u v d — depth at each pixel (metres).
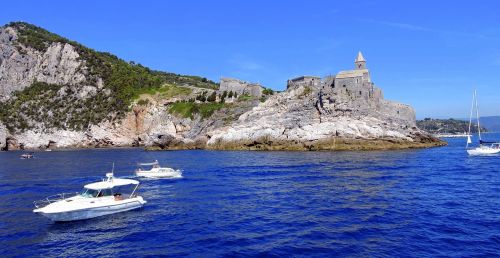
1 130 155.50
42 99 175.25
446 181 47.62
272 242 24.31
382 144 101.88
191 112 146.38
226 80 161.75
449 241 23.73
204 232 26.88
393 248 22.69
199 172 61.28
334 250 22.59
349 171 57.78
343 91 109.94
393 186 44.19
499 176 52.09
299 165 67.38
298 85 122.31
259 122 115.44
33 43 198.88
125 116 160.62
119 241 25.41
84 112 166.75
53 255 23.05
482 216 29.61
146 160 86.44
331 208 33.47
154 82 185.38
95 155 108.69
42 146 157.75
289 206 34.62
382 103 115.81
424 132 122.06
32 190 46.88
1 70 189.25
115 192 34.88
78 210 30.62
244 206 35.06
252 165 69.56
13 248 24.48
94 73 184.12
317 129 104.25
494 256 21.08
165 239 25.52
